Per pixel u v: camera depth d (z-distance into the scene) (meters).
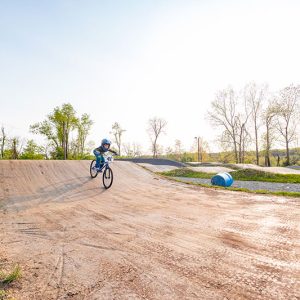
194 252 4.03
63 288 2.92
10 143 43.12
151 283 3.06
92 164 12.53
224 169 31.39
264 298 2.73
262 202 8.14
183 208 7.34
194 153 72.38
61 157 45.31
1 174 11.34
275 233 4.95
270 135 48.31
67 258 3.79
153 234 4.94
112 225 5.59
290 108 46.88
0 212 6.81
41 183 10.76
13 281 3.03
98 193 9.70
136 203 8.09
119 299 2.71
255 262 3.65
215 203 8.06
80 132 48.88
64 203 7.98
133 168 16.52
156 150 74.31
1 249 4.11
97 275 3.25
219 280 3.14
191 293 2.84
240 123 51.81
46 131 45.22
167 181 13.52
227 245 4.33
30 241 4.54
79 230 5.22
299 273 3.30
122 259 3.76
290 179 21.03
